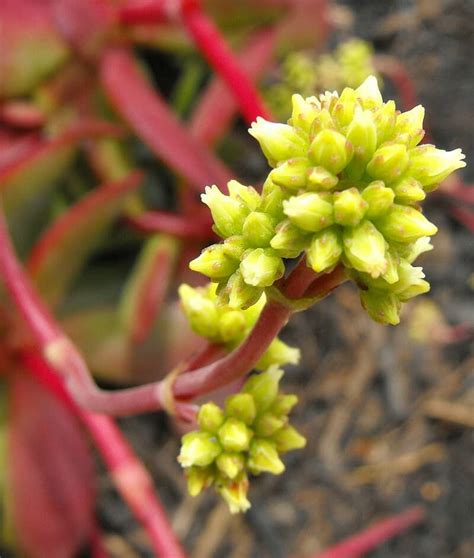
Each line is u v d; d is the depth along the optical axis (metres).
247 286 0.05
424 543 0.13
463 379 0.14
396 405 0.14
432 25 0.16
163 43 0.12
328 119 0.05
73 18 0.11
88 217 0.10
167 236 0.12
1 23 0.11
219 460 0.06
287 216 0.05
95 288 0.12
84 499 0.11
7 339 0.11
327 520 0.13
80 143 0.12
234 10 0.12
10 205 0.11
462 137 0.15
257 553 0.13
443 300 0.14
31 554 0.11
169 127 0.11
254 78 0.12
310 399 0.14
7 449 0.11
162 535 0.09
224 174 0.11
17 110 0.12
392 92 0.16
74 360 0.08
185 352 0.11
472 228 0.14
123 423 0.13
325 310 0.14
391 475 0.13
